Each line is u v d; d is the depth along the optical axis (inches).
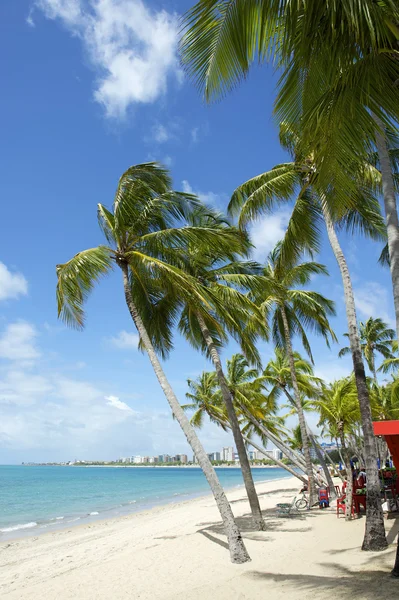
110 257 503.2
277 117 237.0
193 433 444.1
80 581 393.1
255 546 462.0
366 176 446.0
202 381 1278.3
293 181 564.7
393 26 181.9
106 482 3353.8
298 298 879.1
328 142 218.5
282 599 266.8
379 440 1136.8
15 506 1529.3
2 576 505.7
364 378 453.1
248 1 191.0
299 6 173.6
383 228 554.6
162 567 411.8
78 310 510.6
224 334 587.8
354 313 486.6
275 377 1136.8
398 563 274.1
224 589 313.7
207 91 218.8
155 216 521.3
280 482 2300.7
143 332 489.1
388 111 201.8
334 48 194.1
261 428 1061.8
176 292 519.8
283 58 198.8
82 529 928.9
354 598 241.9
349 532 492.4
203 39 207.2
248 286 627.8
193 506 1259.8
